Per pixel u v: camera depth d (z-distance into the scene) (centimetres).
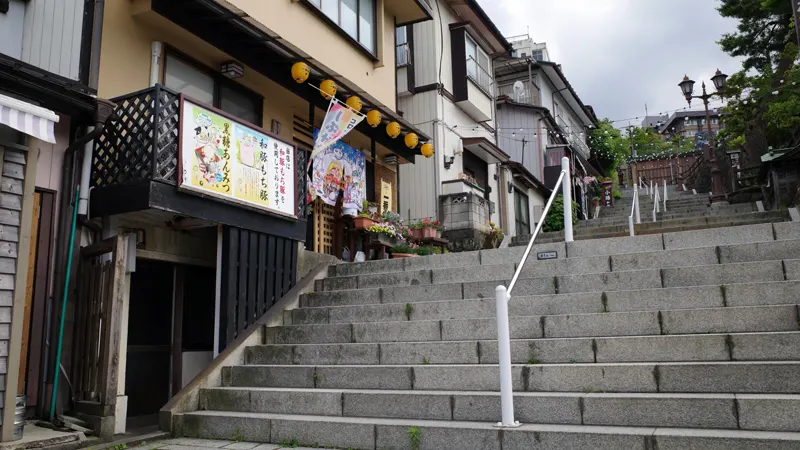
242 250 730
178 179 631
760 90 1605
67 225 614
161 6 730
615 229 1416
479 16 1700
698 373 454
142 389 697
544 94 2502
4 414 477
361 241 1138
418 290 711
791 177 1483
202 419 566
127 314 632
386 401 523
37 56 600
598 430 422
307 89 999
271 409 570
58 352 584
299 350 647
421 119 1537
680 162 3734
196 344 775
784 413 399
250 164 748
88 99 609
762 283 530
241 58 850
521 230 1998
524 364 523
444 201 1476
